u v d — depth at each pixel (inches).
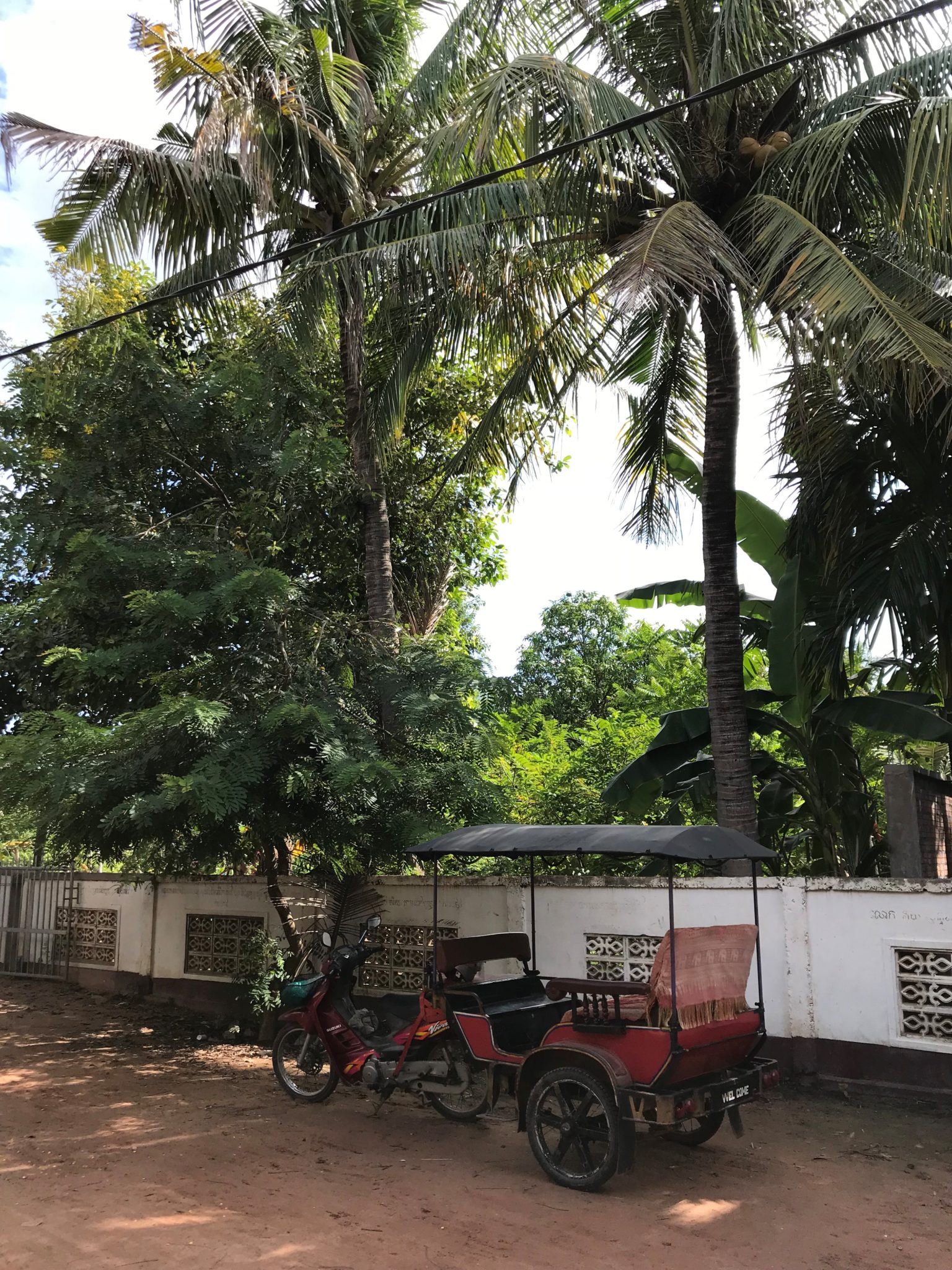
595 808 510.6
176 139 438.9
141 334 372.2
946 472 346.0
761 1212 187.9
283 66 390.3
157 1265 162.1
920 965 265.0
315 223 435.5
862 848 428.5
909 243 323.6
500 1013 240.5
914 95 305.0
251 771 293.7
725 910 297.9
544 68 302.4
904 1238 175.0
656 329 406.9
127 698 366.9
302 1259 164.9
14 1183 205.5
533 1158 224.5
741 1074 219.0
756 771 442.3
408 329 413.7
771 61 334.3
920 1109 254.8
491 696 357.7
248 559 343.9
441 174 354.3
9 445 366.6
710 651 359.9
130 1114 264.7
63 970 507.2
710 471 364.8
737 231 335.3
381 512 435.2
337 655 362.3
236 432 376.8
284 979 370.9
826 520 376.8
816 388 350.3
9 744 289.0
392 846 335.0
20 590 420.2
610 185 333.4
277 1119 260.2
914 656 393.7
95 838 321.4
